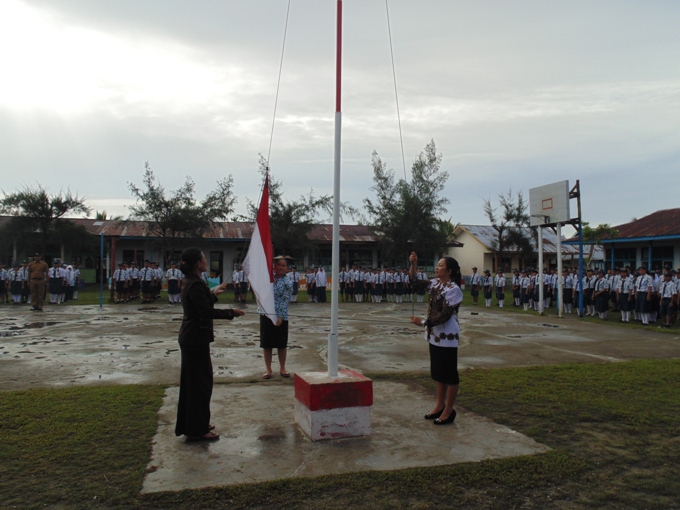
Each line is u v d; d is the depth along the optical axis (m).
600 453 4.39
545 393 6.26
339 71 5.07
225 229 34.50
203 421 4.56
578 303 18.41
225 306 19.64
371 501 3.49
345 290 25.17
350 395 4.73
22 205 29.28
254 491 3.59
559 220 17.25
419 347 10.15
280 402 5.89
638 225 28.98
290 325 13.92
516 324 14.72
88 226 33.47
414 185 33.38
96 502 3.42
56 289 20.28
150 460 4.13
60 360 8.34
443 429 4.97
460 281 5.18
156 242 29.67
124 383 6.80
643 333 12.88
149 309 17.95
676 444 4.60
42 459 4.09
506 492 3.66
